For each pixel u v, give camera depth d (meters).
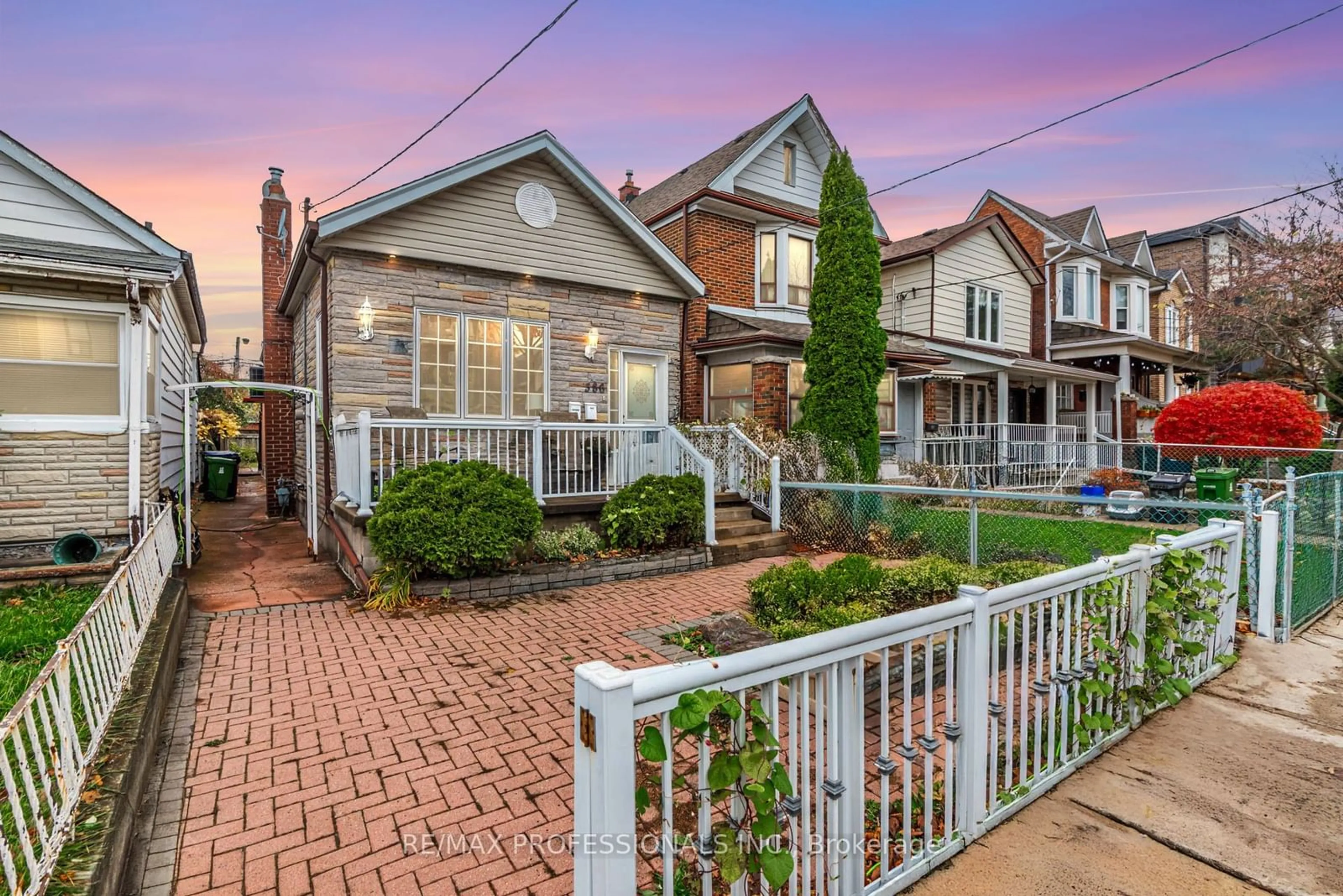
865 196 10.04
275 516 12.02
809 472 9.24
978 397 16.42
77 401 6.31
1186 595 3.41
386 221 7.75
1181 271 21.59
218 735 3.33
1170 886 2.12
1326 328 14.82
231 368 26.20
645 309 10.05
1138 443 12.02
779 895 2.05
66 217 6.89
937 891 2.09
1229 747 3.07
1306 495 5.20
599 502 7.50
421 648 4.61
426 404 8.11
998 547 7.32
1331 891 2.08
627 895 1.43
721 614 5.34
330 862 2.36
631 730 1.45
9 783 1.75
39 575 5.38
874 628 1.97
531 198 8.83
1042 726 2.82
